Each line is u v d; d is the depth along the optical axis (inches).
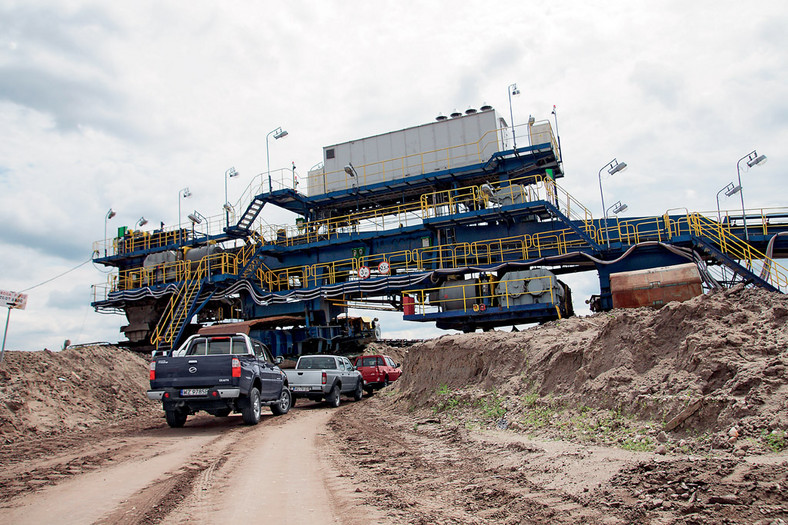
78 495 272.4
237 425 567.8
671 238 963.3
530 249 1112.8
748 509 181.5
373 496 258.5
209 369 526.3
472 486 269.7
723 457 235.6
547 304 1010.1
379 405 763.4
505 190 1143.6
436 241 1213.1
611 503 211.2
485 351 619.8
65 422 562.6
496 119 1222.9
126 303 1475.1
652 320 402.6
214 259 1375.5
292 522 219.5
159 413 709.9
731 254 920.9
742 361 307.9
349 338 1337.4
